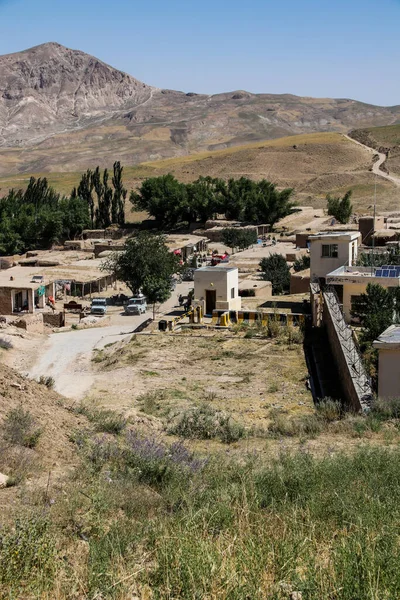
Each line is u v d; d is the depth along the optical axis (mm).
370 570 5730
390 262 41156
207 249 85188
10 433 10094
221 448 13367
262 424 17719
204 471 9852
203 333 34781
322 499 8109
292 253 68938
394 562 5867
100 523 6988
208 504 7609
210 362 28828
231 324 36719
